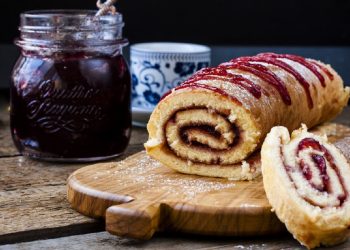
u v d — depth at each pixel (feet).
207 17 3.71
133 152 2.33
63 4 3.50
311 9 3.78
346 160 1.79
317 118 2.32
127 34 3.66
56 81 2.13
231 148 1.93
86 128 2.15
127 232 1.68
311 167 1.73
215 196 1.78
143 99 2.75
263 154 1.75
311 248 1.65
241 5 3.72
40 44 2.13
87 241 1.70
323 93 2.31
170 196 1.77
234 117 1.92
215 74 2.03
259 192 1.82
